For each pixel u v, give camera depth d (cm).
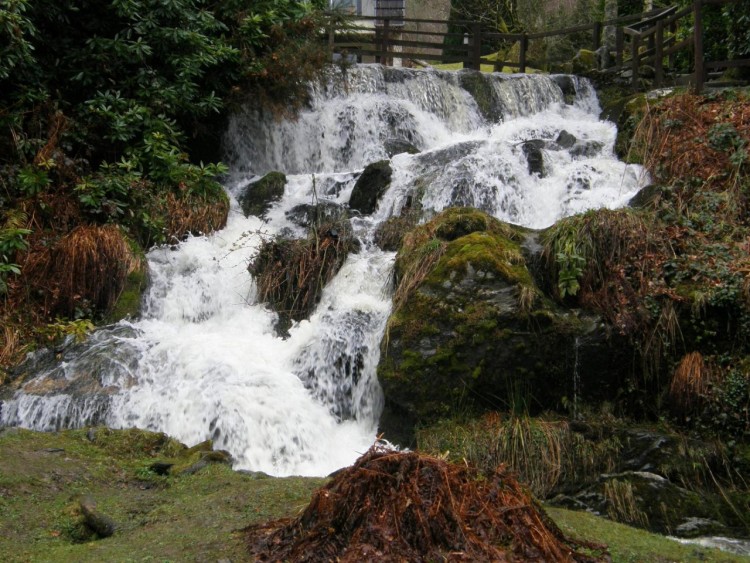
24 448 590
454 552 370
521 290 693
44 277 817
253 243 955
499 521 389
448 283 709
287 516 452
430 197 952
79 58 1007
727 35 1284
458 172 956
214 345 757
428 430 669
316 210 985
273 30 1220
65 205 902
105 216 934
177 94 1052
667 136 977
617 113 1241
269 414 683
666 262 725
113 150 1026
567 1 2489
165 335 788
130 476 569
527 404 684
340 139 1255
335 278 845
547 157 1016
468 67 1647
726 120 942
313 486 517
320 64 1266
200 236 966
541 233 800
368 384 732
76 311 809
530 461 627
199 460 591
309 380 741
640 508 589
